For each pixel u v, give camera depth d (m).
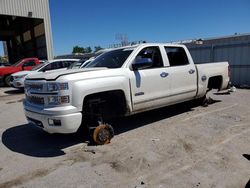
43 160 4.14
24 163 4.06
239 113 6.46
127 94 4.88
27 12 21.17
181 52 6.22
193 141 4.62
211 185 3.14
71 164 3.93
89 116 4.67
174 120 6.04
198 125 5.55
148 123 5.89
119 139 4.91
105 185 3.26
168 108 7.24
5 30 29.45
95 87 4.37
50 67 13.08
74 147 4.63
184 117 6.27
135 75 5.01
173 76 5.76
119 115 5.05
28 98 4.80
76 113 4.16
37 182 3.44
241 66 12.30
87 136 5.16
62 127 4.11
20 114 7.85
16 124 6.61
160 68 5.52
